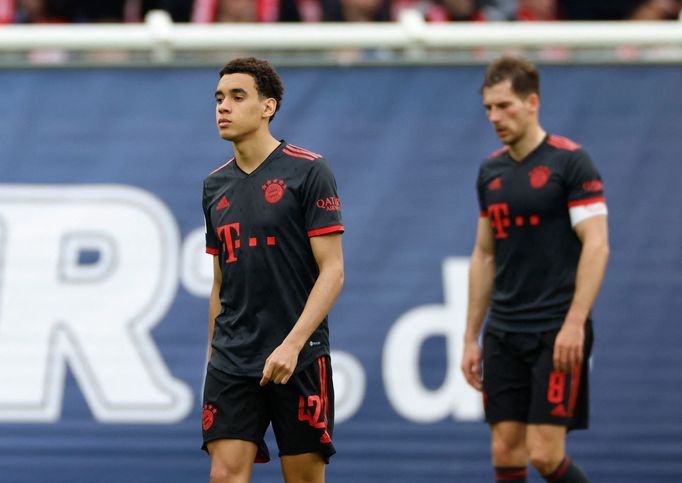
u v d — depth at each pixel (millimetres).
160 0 31016
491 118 20062
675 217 24641
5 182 24516
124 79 24984
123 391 23922
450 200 24609
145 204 24578
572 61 25062
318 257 16766
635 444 23844
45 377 23891
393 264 24359
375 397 23906
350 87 24922
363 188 24594
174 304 24281
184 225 24547
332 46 25000
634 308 24312
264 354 16750
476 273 21172
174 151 24781
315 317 16391
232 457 16688
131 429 23781
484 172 20734
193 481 23625
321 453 17047
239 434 16703
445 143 24797
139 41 24984
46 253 24344
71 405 23812
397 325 24172
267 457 17453
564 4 32438
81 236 24453
